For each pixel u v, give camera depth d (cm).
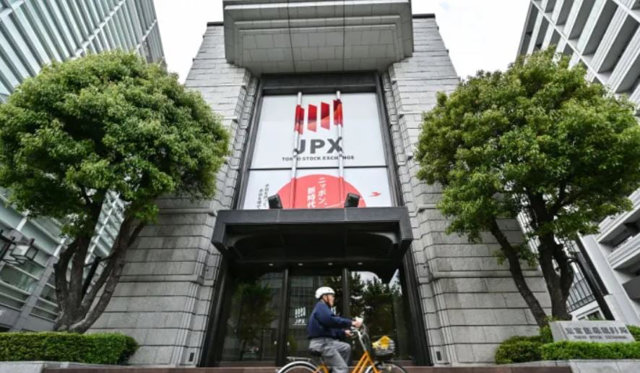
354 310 932
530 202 796
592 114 643
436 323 867
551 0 2717
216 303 909
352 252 990
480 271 912
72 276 712
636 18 1828
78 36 1856
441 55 1506
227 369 609
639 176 675
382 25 1431
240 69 1495
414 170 1117
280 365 834
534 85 827
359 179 1179
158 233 1009
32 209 760
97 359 626
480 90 862
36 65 1490
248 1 1412
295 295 960
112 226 1903
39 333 579
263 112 1429
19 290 1317
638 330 634
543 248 769
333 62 1521
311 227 901
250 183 1188
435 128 934
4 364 534
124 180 711
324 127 1355
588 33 2273
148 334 836
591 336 605
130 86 809
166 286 909
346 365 388
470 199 763
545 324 705
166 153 792
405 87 1371
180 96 924
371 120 1370
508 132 722
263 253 1000
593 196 711
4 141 698
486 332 820
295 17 1423
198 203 1067
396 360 852
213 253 1005
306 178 1190
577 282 2588
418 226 1036
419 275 942
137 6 2777
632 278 2128
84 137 759
